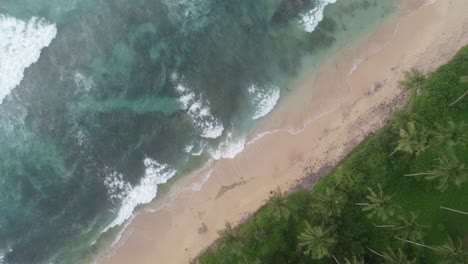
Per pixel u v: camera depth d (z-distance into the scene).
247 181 34.41
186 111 35.66
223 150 35.03
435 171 27.91
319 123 34.25
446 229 31.14
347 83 34.34
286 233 32.50
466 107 31.64
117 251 35.06
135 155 35.69
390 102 33.41
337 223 30.66
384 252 29.66
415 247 30.72
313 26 35.22
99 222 35.56
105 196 35.69
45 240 35.81
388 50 34.09
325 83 34.62
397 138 31.67
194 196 34.84
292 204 31.23
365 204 29.30
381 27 34.41
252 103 35.19
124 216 35.34
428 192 31.55
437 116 31.69
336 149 33.66
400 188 31.84
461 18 33.47
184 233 34.50
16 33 35.88
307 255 31.70
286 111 34.84
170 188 35.22
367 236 31.19
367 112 33.69
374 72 34.06
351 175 31.95
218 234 32.50
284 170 34.12
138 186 35.47
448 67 32.47
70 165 35.91
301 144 34.22
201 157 35.19
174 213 34.91
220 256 33.28
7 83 35.81
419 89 32.16
